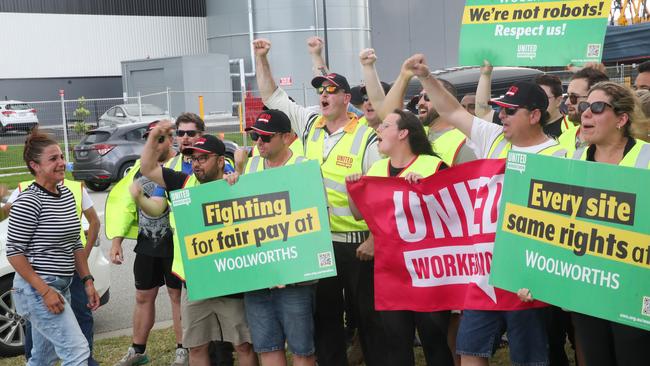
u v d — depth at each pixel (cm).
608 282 414
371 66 636
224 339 554
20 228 518
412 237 496
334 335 561
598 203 415
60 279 531
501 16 584
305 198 497
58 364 662
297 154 539
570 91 586
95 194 1955
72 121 3084
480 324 467
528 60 576
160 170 573
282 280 500
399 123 514
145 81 4044
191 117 665
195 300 532
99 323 838
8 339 714
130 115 2959
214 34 4522
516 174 441
